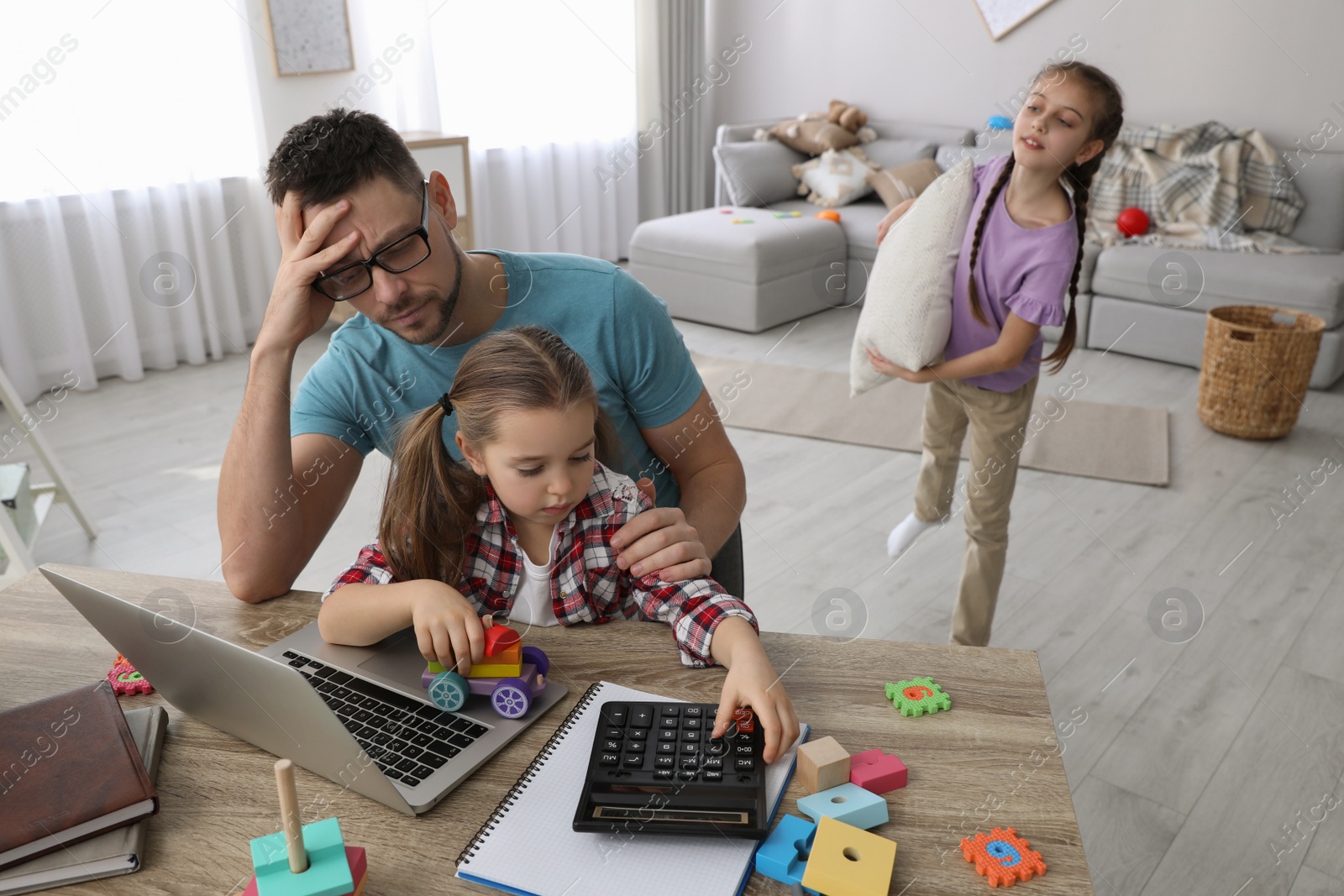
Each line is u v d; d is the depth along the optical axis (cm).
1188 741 178
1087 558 242
